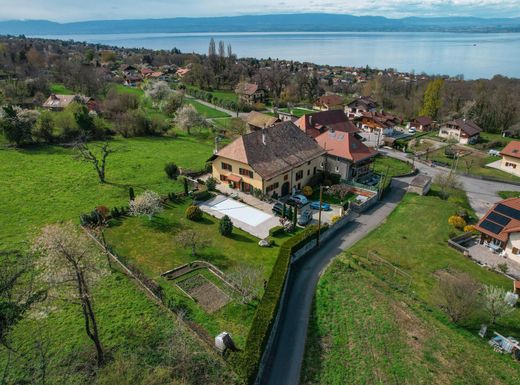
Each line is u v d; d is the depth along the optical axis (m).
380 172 74.31
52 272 25.48
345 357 28.31
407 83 168.38
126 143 81.94
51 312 29.98
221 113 126.88
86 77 128.12
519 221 45.72
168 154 75.38
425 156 89.12
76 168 63.94
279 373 26.84
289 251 39.72
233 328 29.80
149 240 42.50
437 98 129.00
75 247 25.55
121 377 21.97
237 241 43.66
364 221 52.88
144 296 32.56
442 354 29.19
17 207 48.84
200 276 36.31
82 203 51.12
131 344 27.14
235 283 34.44
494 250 46.72
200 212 48.28
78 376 23.91
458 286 33.38
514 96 126.75
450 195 65.31
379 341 30.00
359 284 37.28
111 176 61.22
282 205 50.69
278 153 58.72
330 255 43.25
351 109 131.62
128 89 154.50
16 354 25.56
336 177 63.69
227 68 189.12
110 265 36.56
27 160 66.56
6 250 38.03
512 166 81.25
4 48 184.75
